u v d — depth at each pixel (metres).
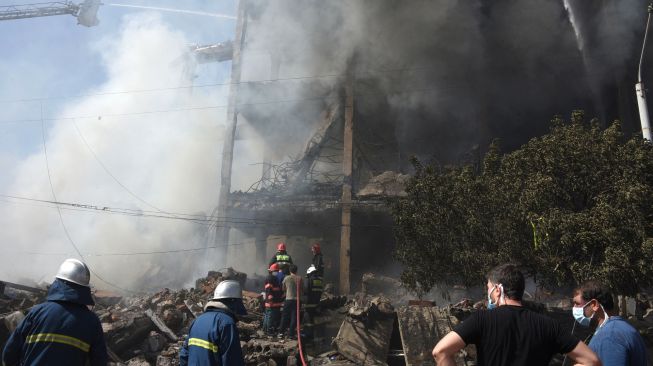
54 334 3.54
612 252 9.20
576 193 10.45
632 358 3.51
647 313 14.00
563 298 16.14
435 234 12.09
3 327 7.82
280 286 12.07
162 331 10.37
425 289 12.48
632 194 9.47
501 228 11.04
